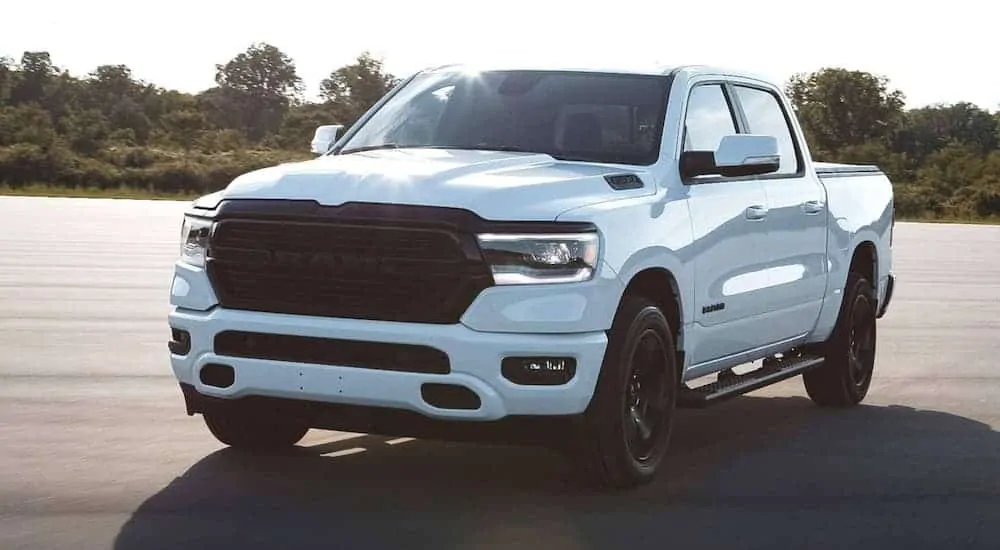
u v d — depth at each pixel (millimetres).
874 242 9242
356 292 5652
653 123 6879
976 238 34344
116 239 22719
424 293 5590
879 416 8625
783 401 9203
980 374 10547
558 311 5641
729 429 8055
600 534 5445
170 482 6133
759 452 7324
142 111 123188
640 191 6348
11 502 5703
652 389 6289
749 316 7344
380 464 6625
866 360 9156
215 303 5926
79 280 15648
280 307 5777
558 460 6801
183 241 6258
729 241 6996
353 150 7109
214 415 6605
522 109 7039
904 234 36406
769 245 7512
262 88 156625
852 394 8945
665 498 6117
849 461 7141
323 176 5918
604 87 7117
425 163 6168
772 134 8023
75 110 125688
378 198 5695
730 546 5348
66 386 8664
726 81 7645
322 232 5688
